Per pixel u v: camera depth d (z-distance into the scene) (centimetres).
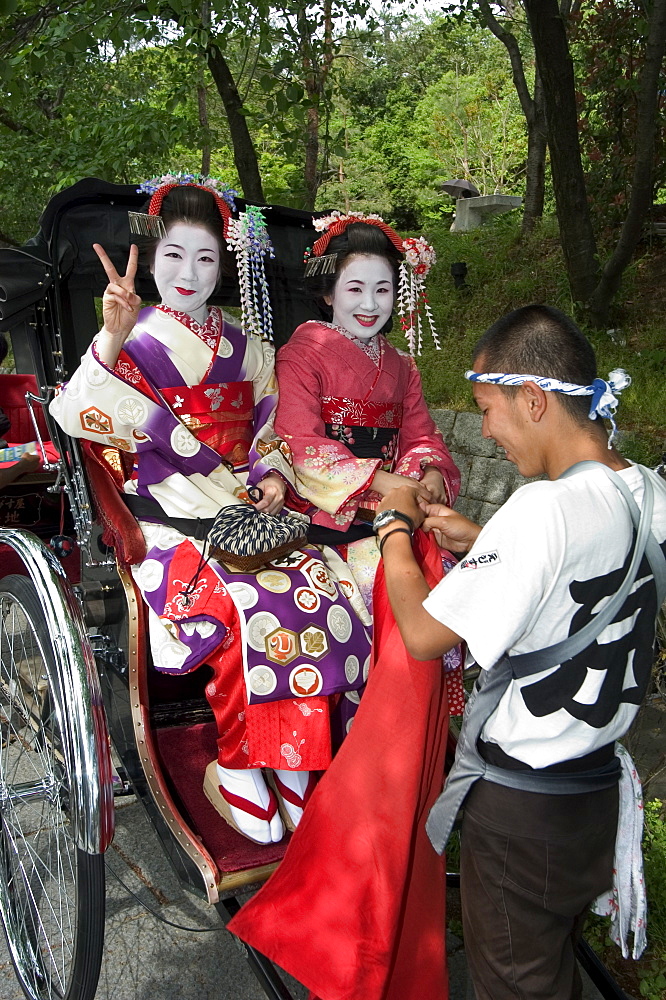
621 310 654
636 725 308
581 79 829
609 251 750
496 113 2028
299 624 211
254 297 250
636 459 481
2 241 775
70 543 257
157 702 256
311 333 256
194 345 235
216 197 240
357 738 192
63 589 208
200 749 246
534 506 146
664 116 683
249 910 189
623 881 173
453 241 905
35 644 247
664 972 240
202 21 593
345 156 744
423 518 197
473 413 561
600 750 161
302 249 289
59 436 245
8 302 233
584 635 148
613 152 756
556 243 823
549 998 164
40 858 246
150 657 246
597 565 146
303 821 194
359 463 240
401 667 191
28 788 233
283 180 1232
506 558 146
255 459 241
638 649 158
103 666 257
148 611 221
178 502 229
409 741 189
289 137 710
